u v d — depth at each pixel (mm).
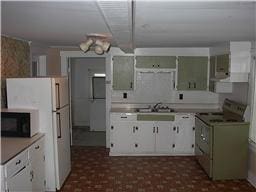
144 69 5531
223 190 3797
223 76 4516
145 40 3986
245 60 4184
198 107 5676
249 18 2189
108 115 5715
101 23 2512
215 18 2191
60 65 5637
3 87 3609
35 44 4617
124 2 1436
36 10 1942
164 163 4875
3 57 3561
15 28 2852
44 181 3566
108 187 3863
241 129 4086
